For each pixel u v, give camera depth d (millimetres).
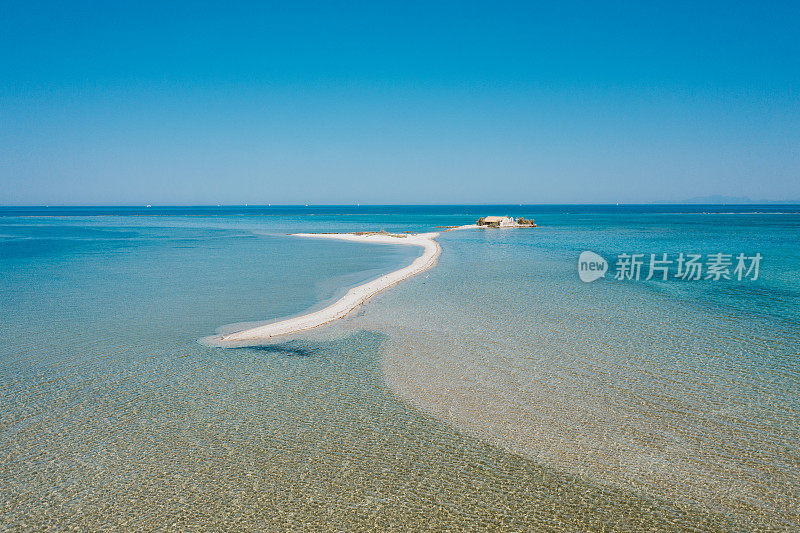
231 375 12844
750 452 8930
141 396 11492
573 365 13359
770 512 7359
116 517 7312
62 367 13383
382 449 9164
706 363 13391
